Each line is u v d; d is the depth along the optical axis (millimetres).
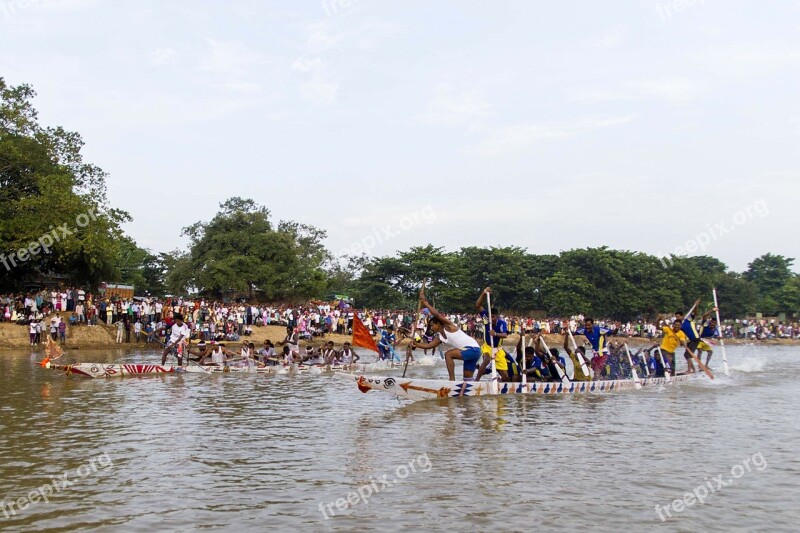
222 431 13711
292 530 7891
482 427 14305
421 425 14508
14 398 18156
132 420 14883
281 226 84875
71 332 40438
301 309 53406
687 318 26172
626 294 88188
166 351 26609
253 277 65000
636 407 17641
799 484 10109
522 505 8875
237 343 45281
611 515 8555
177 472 10398
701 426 14742
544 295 87375
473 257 85000
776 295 109000
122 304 44656
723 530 8102
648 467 10938
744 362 39219
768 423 15211
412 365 32906
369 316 52531
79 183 48812
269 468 10664
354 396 19484
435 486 9703
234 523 8117
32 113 45312
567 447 12344
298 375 26438
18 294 45188
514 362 21812
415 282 79750
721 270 111438
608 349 23688
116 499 9023
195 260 68000
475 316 64938
